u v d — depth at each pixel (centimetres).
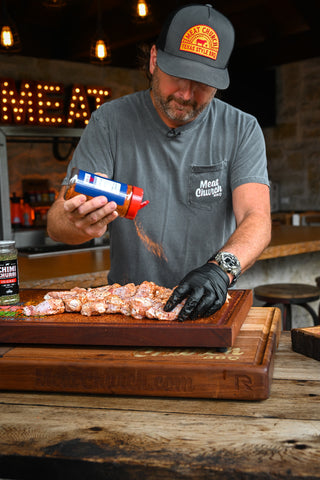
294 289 280
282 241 300
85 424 87
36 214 418
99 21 378
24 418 90
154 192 157
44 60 464
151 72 148
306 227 399
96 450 78
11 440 81
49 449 78
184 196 157
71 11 533
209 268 113
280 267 326
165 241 160
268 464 73
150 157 156
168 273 163
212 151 156
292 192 705
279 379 104
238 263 119
